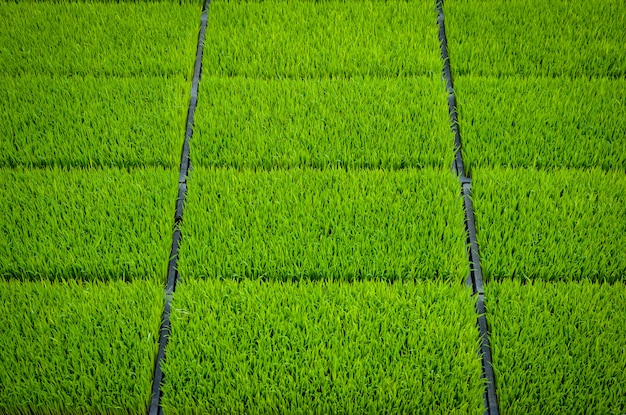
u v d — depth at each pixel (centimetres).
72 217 275
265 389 232
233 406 229
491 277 259
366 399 230
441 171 289
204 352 241
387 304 250
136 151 298
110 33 346
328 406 228
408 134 302
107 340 242
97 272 262
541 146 299
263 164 296
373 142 300
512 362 238
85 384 232
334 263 261
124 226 271
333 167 291
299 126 304
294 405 229
